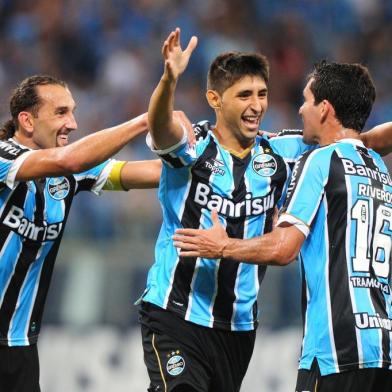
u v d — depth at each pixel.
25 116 18.03
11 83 47.62
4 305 17.73
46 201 17.88
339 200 15.93
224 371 17.77
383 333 15.65
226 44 49.25
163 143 16.41
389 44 52.16
